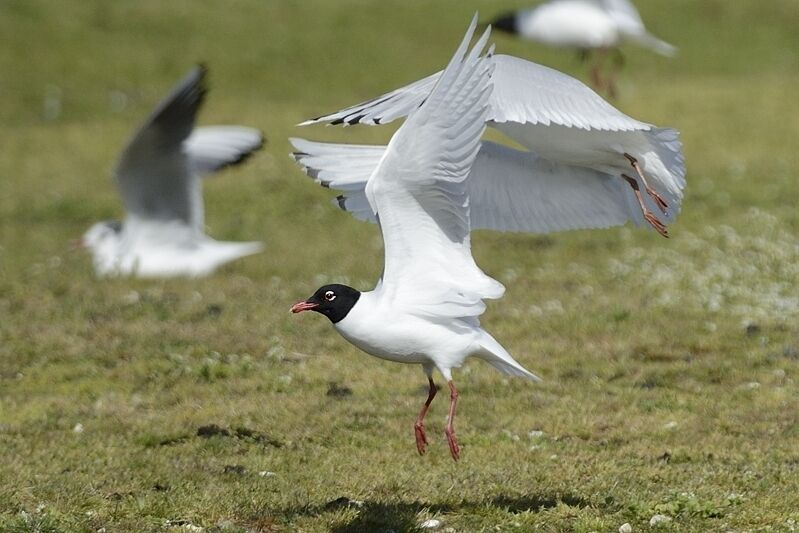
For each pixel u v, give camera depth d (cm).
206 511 912
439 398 1265
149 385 1343
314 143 976
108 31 3753
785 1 4331
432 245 850
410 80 3578
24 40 3591
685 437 1122
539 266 1931
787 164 2517
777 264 1866
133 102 3334
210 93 3356
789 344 1426
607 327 1519
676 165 977
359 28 3919
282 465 1063
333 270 1919
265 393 1302
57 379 1371
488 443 1120
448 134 813
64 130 3081
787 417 1174
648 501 918
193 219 1753
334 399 1269
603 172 1011
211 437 1147
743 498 930
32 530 849
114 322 1596
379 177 824
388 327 854
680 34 4034
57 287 1802
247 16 3969
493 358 887
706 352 1413
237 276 1881
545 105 916
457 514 916
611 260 1942
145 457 1088
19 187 2566
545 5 2025
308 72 3581
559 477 1002
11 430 1181
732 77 3631
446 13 4069
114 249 1839
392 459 1080
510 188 1009
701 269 1858
